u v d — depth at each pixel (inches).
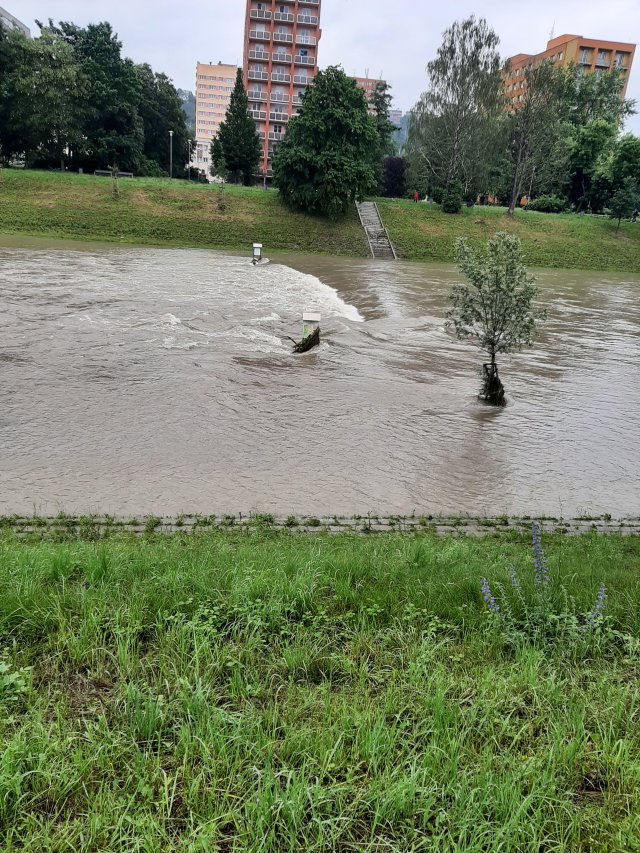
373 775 108.1
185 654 140.4
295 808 96.0
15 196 1658.5
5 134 2073.1
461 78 2006.6
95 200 1707.7
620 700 128.1
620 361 694.5
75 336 612.7
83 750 109.6
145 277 1023.0
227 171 2492.6
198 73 6486.2
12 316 674.2
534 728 123.7
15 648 138.5
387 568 210.2
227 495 314.7
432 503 325.1
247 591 170.7
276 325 737.0
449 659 148.9
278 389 501.4
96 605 158.2
